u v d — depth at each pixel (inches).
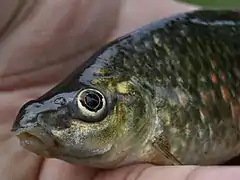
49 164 5.7
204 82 5.4
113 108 5.0
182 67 5.4
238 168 4.5
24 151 6.0
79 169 5.4
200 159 5.5
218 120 5.5
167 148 5.3
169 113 5.3
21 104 6.5
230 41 5.7
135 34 5.4
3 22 6.6
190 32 5.5
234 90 5.6
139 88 5.2
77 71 5.2
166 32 5.5
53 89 5.1
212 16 5.8
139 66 5.2
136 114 5.1
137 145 5.2
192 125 5.4
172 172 4.8
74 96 4.9
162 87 5.3
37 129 4.7
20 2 6.6
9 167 6.0
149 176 4.9
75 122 4.9
